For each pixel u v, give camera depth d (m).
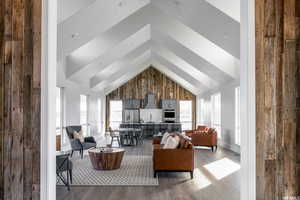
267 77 2.16
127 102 14.27
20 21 2.16
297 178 2.12
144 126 13.60
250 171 2.17
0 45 2.16
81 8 4.32
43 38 2.15
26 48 2.15
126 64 9.75
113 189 4.70
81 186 4.87
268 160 2.14
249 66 2.18
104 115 14.11
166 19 6.50
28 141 2.13
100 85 11.64
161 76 14.44
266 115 2.15
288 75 2.15
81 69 7.83
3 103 2.14
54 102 2.26
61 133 8.30
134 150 9.34
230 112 9.10
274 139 2.14
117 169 6.25
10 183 2.12
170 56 9.34
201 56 7.38
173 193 4.47
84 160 7.33
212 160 7.35
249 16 2.19
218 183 5.07
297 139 2.13
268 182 2.13
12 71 2.15
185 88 14.43
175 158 5.40
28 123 2.13
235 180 5.27
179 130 13.52
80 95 10.04
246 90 2.22
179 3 5.11
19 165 2.12
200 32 5.86
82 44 5.85
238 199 4.15
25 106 2.14
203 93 13.23
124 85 14.45
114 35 6.80
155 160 5.43
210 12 4.80
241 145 2.30
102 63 8.34
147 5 5.97
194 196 4.31
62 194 4.41
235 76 7.75
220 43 5.93
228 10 4.49
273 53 2.16
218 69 8.01
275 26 2.17
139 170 6.14
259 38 2.17
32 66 2.15
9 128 2.13
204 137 9.15
